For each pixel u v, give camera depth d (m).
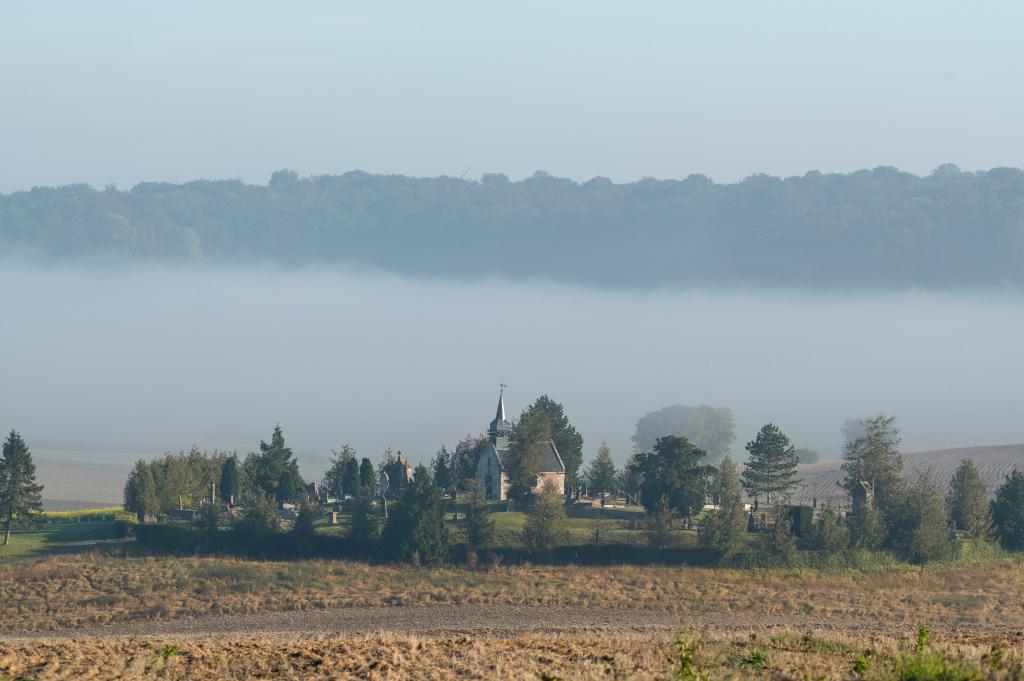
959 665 72.19
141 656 85.19
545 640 94.00
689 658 75.38
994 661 73.75
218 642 93.94
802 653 85.69
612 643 91.88
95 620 165.50
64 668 80.25
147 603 175.00
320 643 92.50
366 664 81.94
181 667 80.75
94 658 84.56
